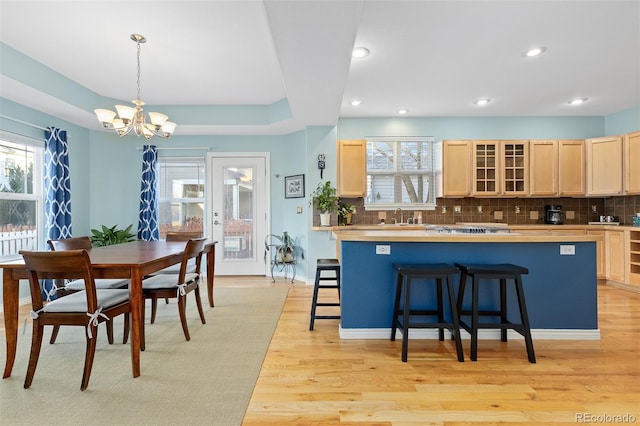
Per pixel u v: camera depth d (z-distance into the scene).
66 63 3.29
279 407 1.75
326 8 1.93
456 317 2.32
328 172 4.74
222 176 5.19
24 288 3.67
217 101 4.48
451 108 4.75
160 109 4.55
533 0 2.27
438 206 5.25
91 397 1.83
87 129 4.65
